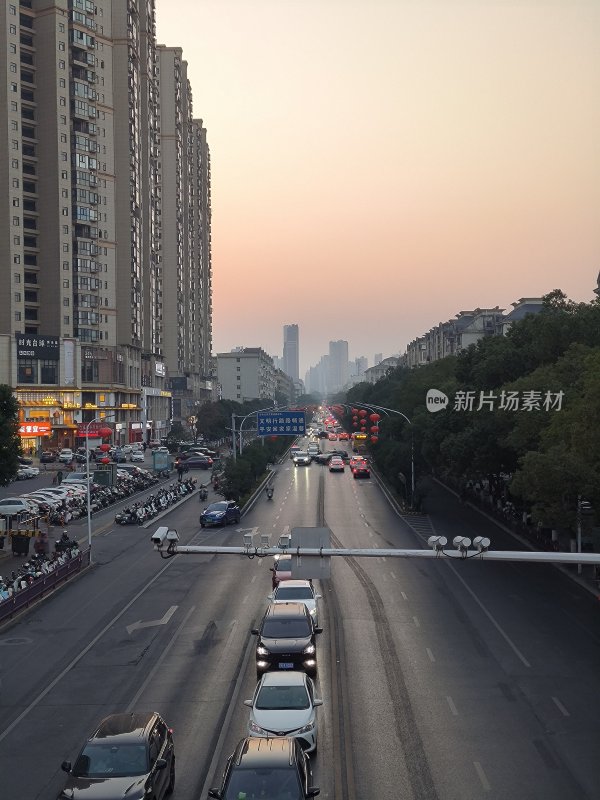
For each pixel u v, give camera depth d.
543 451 41.81
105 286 127.25
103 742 16.22
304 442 163.88
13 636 30.16
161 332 168.50
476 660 26.20
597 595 35.94
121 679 24.75
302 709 18.88
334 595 35.84
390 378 155.38
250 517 61.66
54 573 38.16
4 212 114.62
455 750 18.97
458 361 67.19
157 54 169.38
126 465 92.06
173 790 17.00
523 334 57.88
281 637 24.75
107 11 125.50
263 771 14.91
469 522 58.34
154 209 156.38
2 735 20.50
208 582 39.25
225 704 22.23
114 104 130.50
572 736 19.77
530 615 32.31
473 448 52.66
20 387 115.31
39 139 118.69
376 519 60.09
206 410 157.62
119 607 34.44
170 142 172.62
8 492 77.31
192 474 100.50
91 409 124.50
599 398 36.97
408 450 68.94
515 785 17.09
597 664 25.78
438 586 37.88
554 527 42.91
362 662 26.00
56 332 119.25
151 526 58.09
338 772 17.80
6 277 115.00
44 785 17.47
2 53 113.69
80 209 122.06
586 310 56.91
